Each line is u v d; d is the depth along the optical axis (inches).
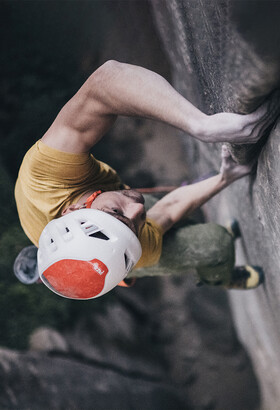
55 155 96.7
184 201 112.7
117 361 261.9
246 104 78.7
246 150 97.3
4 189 274.5
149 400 244.7
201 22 88.5
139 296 277.3
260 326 204.2
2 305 259.1
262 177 101.3
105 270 85.6
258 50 67.4
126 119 281.0
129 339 270.5
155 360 269.6
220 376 264.8
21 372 224.2
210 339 269.3
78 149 96.3
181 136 261.3
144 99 84.3
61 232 88.4
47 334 257.1
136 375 261.9
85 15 269.6
